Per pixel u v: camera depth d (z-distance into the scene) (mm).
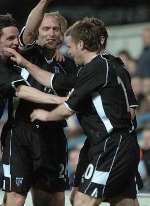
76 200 15227
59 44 16656
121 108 15133
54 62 16688
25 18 36875
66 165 17000
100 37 15359
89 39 15227
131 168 15109
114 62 15328
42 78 15914
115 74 15117
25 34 16031
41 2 15758
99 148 15039
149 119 28094
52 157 16547
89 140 15406
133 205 15742
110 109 15008
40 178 16625
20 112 16328
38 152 16297
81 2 37750
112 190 15078
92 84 14930
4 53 15945
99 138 15078
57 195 16859
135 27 35375
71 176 25391
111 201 15883
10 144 16234
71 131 29406
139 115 28844
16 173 16078
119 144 14992
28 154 16328
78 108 15164
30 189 17016
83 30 15258
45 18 16453
